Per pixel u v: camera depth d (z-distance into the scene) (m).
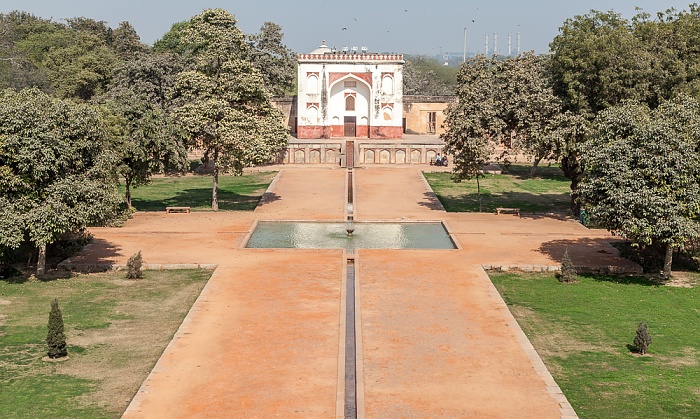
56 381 16.56
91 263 26.11
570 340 19.48
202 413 14.89
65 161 24.11
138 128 35.19
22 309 21.62
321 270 25.48
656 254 26.84
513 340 18.95
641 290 24.06
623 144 25.09
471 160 36.31
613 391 16.27
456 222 34.12
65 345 18.11
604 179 25.06
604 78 37.06
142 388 15.98
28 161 23.36
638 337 18.48
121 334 19.62
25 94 25.23
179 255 27.44
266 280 24.23
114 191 25.98
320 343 18.66
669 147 24.53
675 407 15.47
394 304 21.81
